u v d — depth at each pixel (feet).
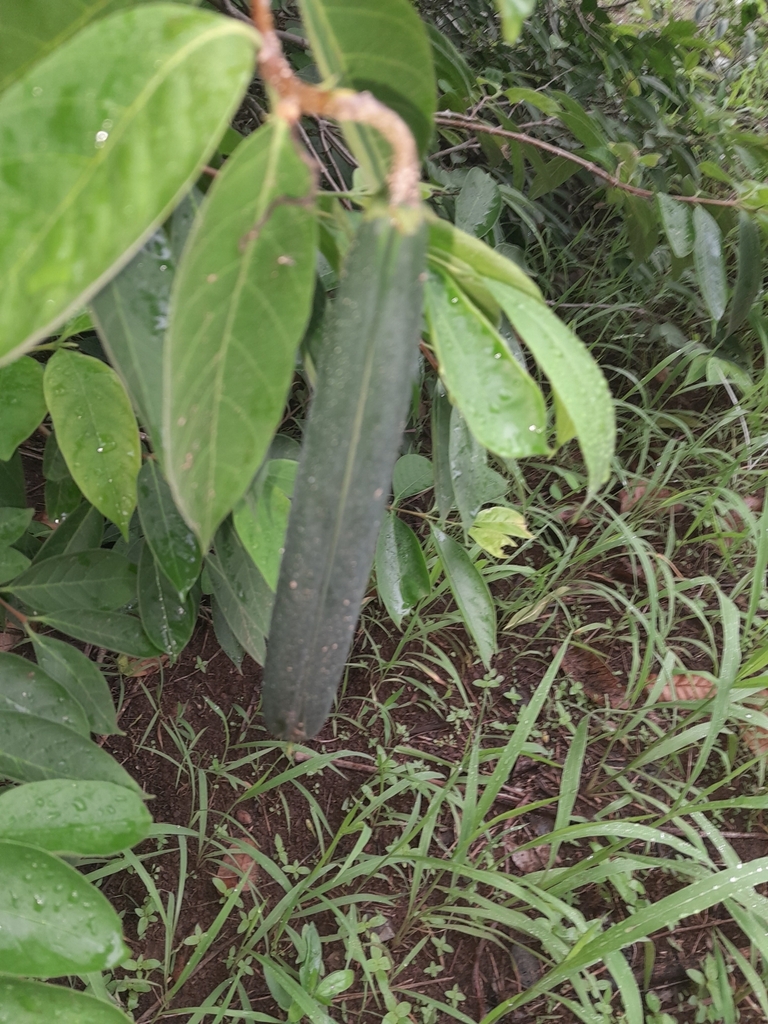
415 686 5.85
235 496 1.46
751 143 5.38
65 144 1.16
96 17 1.52
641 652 6.14
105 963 2.04
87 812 2.21
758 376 7.97
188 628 3.38
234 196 1.23
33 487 5.97
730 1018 4.27
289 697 1.64
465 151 7.38
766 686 4.53
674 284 7.48
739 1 11.55
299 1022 4.17
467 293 1.70
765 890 5.04
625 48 7.91
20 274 1.17
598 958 3.64
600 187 6.82
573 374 1.53
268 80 1.23
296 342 1.33
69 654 3.21
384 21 1.40
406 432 5.93
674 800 5.29
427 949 4.63
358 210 2.43
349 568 1.47
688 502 6.79
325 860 4.46
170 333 1.24
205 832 4.98
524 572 5.94
